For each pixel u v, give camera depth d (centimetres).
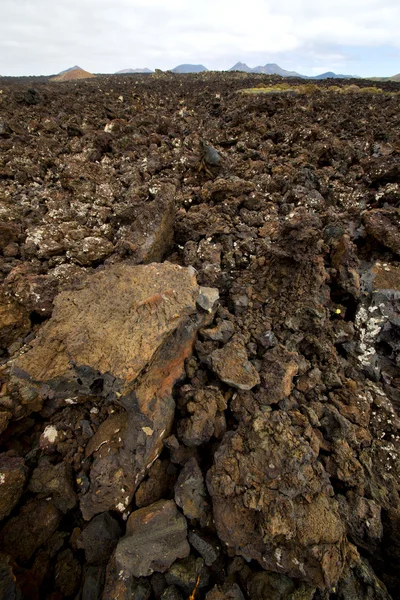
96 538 74
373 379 107
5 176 229
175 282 96
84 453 85
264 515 67
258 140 315
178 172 233
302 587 65
